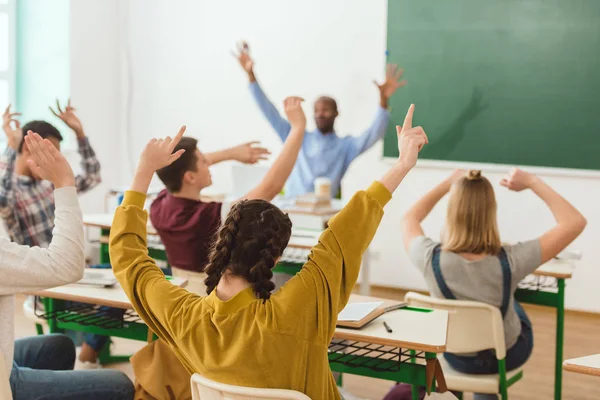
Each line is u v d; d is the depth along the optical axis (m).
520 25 5.07
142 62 6.64
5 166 3.32
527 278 5.24
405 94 5.55
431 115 5.47
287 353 1.54
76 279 1.86
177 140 1.81
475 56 5.26
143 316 1.70
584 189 5.01
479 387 2.70
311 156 5.25
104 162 6.62
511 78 5.14
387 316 2.37
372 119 5.72
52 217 3.41
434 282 2.79
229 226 1.60
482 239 2.71
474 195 2.71
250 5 6.15
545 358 4.16
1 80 6.17
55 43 6.22
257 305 1.57
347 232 1.57
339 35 5.79
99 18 6.47
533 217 5.22
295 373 1.55
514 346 2.77
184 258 2.74
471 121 5.32
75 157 6.22
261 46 6.14
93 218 4.22
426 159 5.53
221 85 6.34
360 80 5.74
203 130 6.45
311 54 5.93
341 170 5.23
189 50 6.44
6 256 1.76
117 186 6.78
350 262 1.56
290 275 3.78
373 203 1.58
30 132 1.85
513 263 2.70
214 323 1.58
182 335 1.62
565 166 5.03
